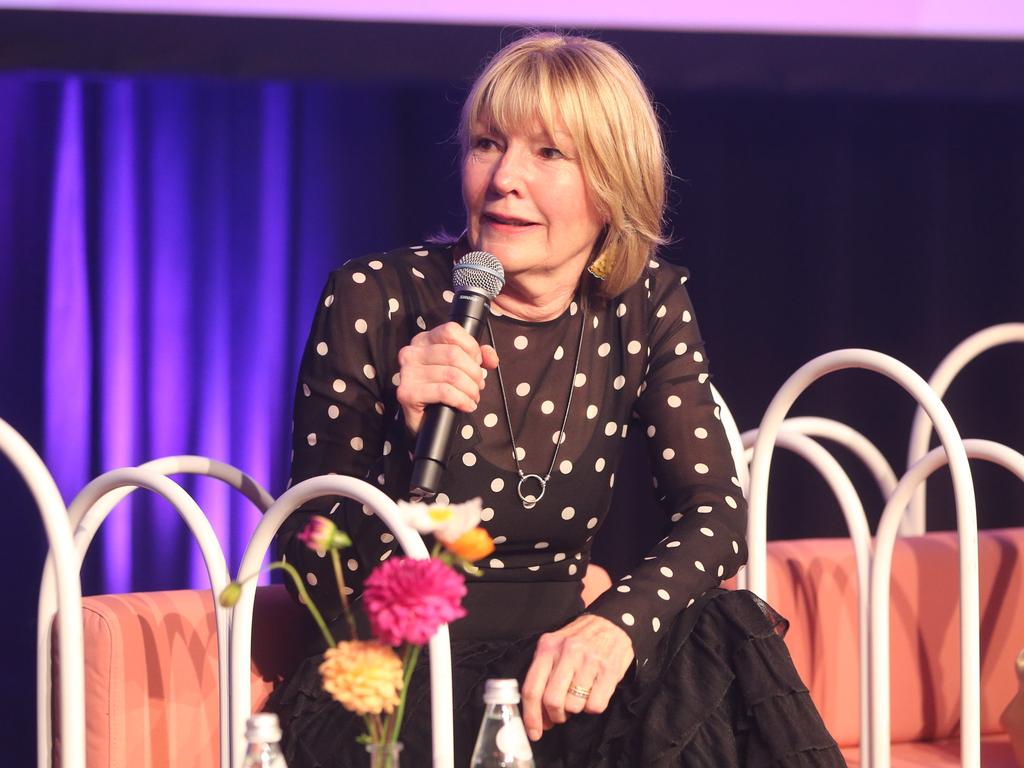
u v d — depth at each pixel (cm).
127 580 1445
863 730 682
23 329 1438
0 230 1431
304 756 543
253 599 545
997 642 786
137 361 1453
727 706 534
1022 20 1331
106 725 561
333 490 513
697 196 1591
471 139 591
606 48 602
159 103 1454
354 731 542
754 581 682
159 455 1455
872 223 1619
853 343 1623
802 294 1611
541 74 573
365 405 598
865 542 715
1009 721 698
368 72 1255
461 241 625
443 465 489
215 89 1465
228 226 1471
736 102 1591
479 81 591
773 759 520
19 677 1441
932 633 778
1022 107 1612
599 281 619
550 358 612
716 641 541
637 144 590
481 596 598
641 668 529
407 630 380
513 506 592
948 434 600
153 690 578
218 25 1227
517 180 570
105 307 1446
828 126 1602
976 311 1630
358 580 573
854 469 1625
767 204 1603
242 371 1473
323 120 1491
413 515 390
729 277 1602
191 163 1462
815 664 768
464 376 492
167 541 1452
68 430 1442
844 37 1320
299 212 1488
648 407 636
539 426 603
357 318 603
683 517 601
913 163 1617
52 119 1433
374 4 1242
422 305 611
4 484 1444
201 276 1466
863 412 1616
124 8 1206
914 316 1622
